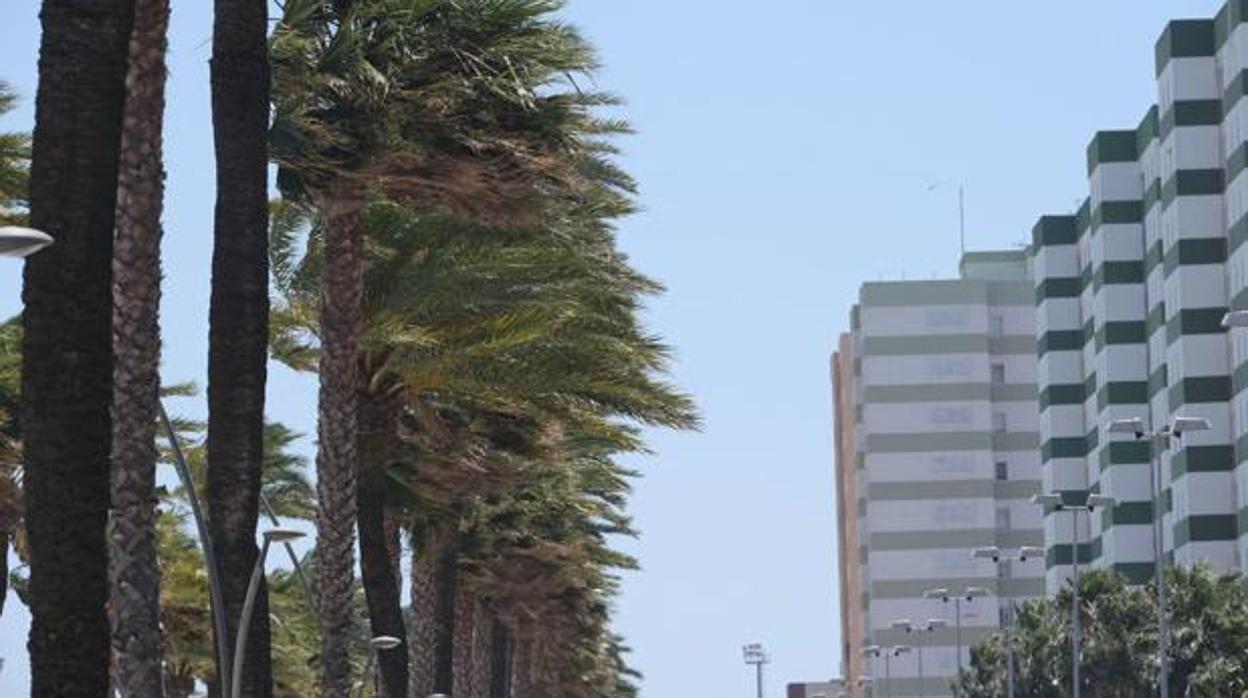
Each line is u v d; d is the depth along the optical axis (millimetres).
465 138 39219
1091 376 197000
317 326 48031
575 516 80938
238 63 32875
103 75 22391
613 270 51875
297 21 38344
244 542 33938
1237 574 118562
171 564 72625
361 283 43625
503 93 38625
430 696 67312
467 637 86750
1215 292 156625
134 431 31094
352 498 44312
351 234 43250
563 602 99688
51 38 22375
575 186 41000
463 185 39688
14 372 48312
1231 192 150875
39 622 22266
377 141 38500
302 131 37906
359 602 119625
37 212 22281
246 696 34844
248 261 32969
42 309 22172
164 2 30875
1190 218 157250
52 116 22297
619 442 58562
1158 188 174875
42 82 22375
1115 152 183125
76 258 22234
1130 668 116562
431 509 54531
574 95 39719
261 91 33000
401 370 47656
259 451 33594
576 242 48125
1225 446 155875
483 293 46125
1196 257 156875
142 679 31203
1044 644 132125
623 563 97250
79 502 22234
